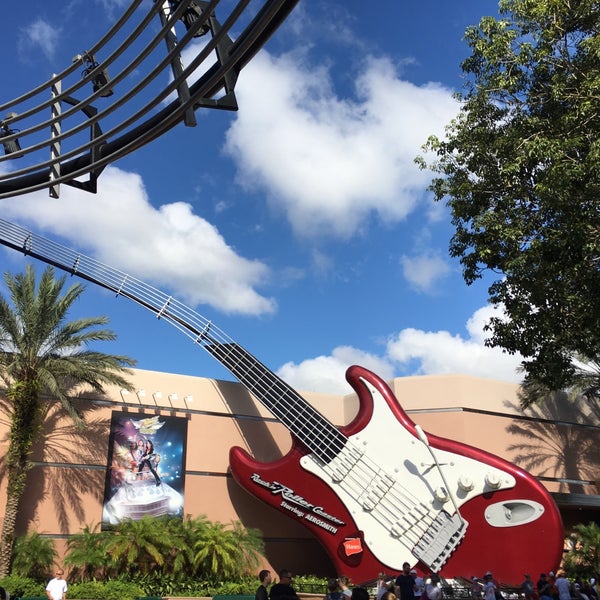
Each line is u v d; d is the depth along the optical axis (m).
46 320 22.70
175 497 24.78
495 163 19.73
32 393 21.95
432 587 16.25
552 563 19.41
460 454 21.16
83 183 9.17
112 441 24.20
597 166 15.56
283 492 22.20
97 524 23.09
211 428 26.52
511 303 18.55
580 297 16.91
